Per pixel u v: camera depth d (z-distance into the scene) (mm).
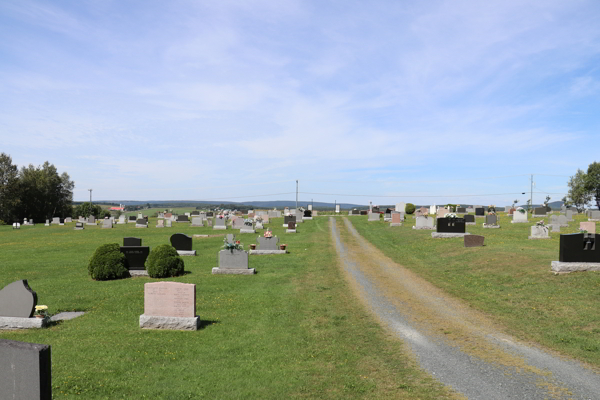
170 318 13430
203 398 8492
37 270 25609
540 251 23609
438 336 12523
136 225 59625
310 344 11906
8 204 87875
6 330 13602
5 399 6496
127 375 9648
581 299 15031
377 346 11695
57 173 101500
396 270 23891
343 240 38781
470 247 27797
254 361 10602
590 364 10078
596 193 78562
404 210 74438
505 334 12570
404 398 8469
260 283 20703
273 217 70688
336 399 8453
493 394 8578
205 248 34656
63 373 9625
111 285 20828
